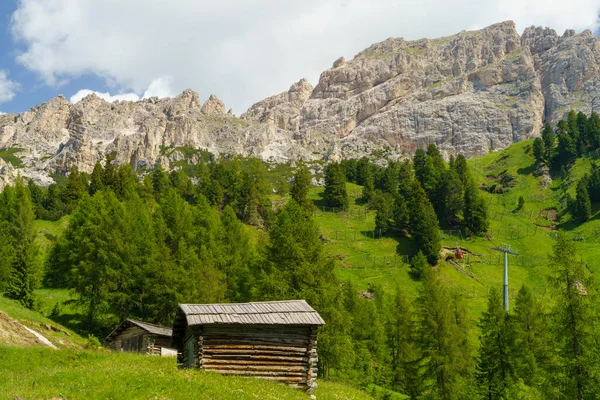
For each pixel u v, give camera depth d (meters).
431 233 123.50
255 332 31.55
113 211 76.69
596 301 40.41
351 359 51.62
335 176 159.38
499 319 62.00
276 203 156.00
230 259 77.94
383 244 128.62
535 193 178.62
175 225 80.94
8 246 72.75
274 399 26.81
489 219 158.38
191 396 24.55
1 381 26.05
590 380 37.50
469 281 115.81
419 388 59.50
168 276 66.38
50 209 123.38
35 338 42.53
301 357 31.77
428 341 58.78
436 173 158.38
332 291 51.16
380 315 84.38
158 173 161.38
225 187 148.88
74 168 137.12
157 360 39.53
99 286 67.44
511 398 49.75
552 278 42.16
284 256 53.16
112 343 55.28
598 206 155.50
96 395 23.27
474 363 62.62
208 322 30.12
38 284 70.56
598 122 197.75
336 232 134.12
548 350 56.44
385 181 171.50
